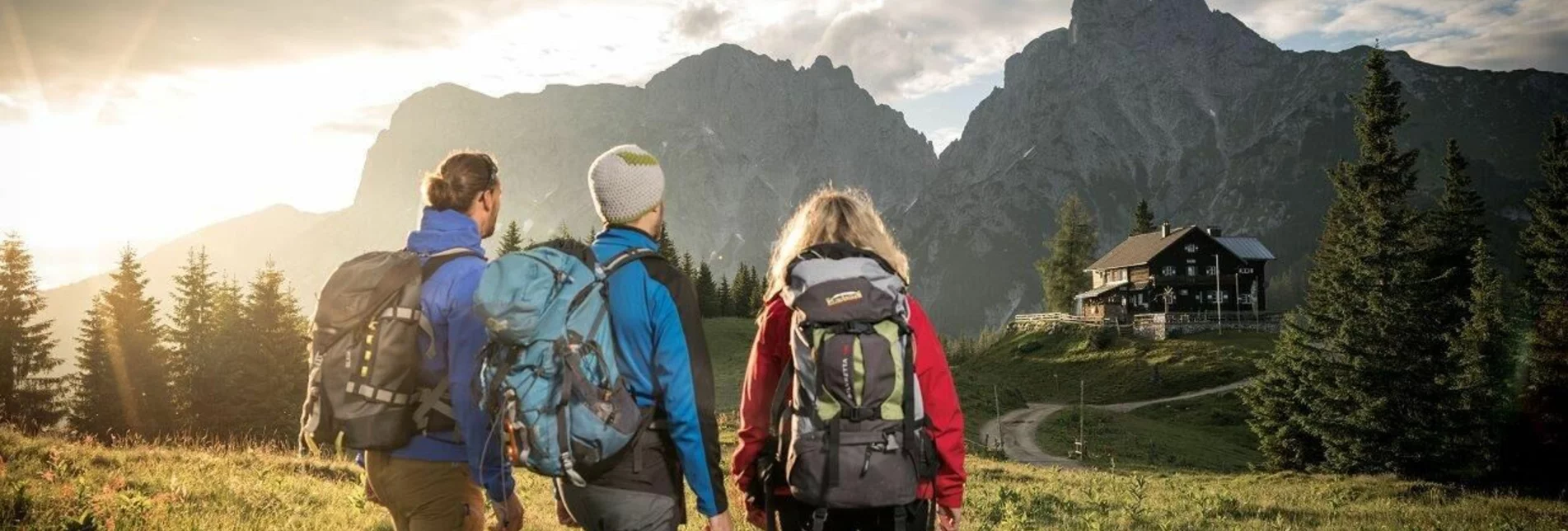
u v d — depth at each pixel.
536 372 3.40
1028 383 89.44
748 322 108.88
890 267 3.87
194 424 54.25
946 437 3.77
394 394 3.89
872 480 3.57
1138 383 83.44
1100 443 59.00
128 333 58.34
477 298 3.46
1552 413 42.34
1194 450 58.81
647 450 3.64
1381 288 48.41
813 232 4.15
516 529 4.32
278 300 56.00
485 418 3.90
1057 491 19.91
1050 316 115.88
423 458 4.07
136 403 57.50
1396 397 44.50
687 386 3.58
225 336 55.75
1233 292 116.44
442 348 3.97
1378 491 23.33
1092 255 132.88
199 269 63.81
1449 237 63.72
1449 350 46.25
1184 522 14.85
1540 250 53.34
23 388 57.78
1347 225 59.75
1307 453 50.16
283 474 11.87
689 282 3.74
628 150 3.85
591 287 3.52
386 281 3.89
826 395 3.61
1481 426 43.47
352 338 3.88
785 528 3.94
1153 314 102.38
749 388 4.04
